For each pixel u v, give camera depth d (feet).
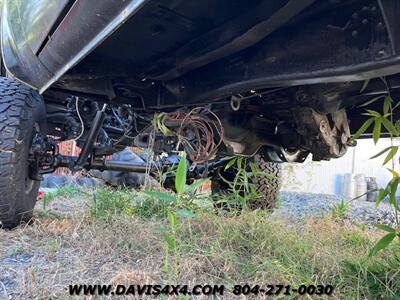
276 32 4.53
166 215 7.19
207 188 11.15
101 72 5.97
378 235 7.23
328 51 4.05
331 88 5.21
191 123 6.28
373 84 4.93
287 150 7.54
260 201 9.48
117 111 8.73
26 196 7.01
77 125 8.98
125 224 6.67
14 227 6.92
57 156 7.87
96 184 15.28
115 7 3.83
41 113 7.46
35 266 5.00
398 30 3.32
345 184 34.17
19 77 7.37
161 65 5.66
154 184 9.79
